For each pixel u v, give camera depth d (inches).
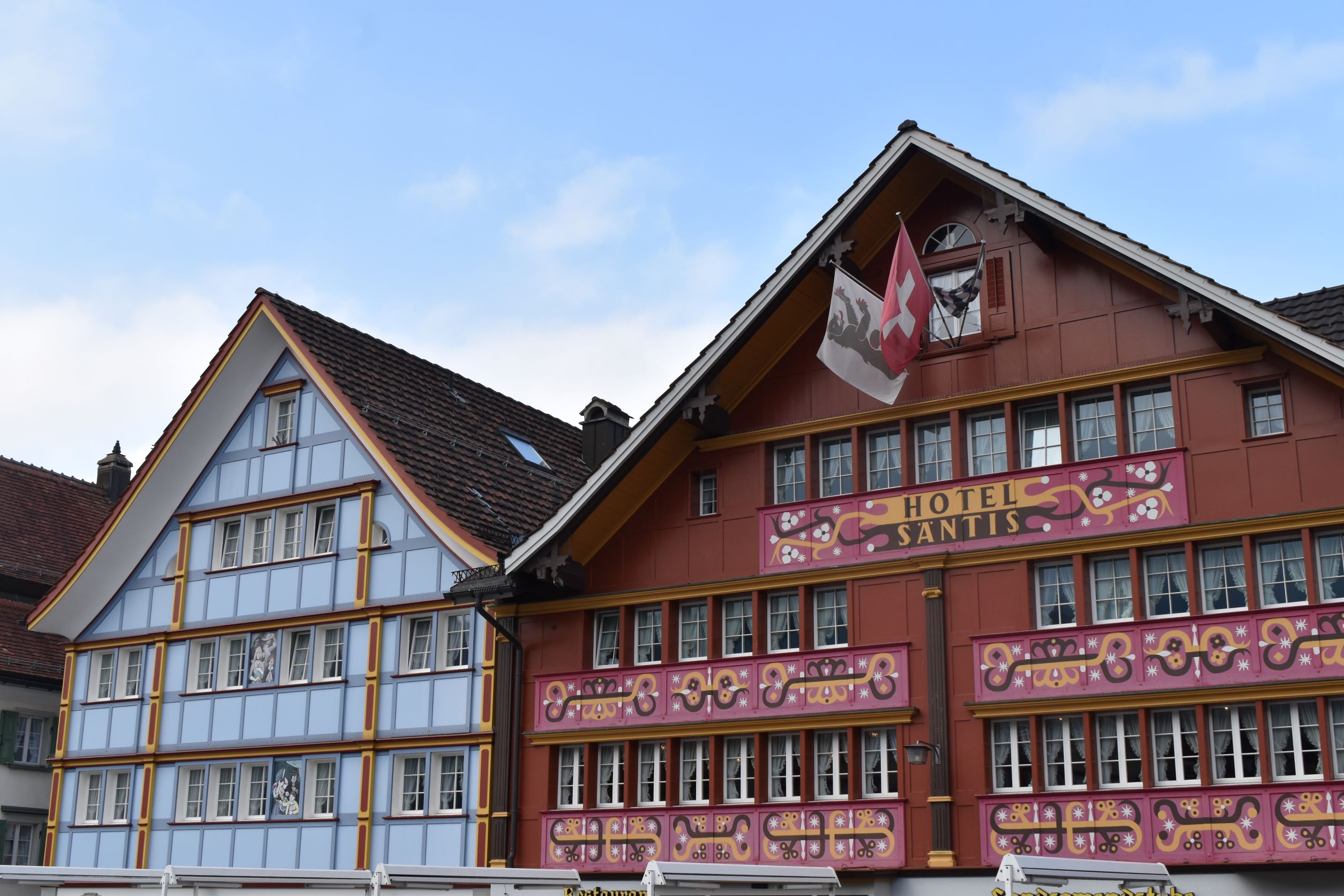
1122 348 865.5
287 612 1146.7
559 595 1021.2
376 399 1191.6
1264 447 811.4
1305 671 769.6
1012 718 849.5
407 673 1072.8
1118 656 821.2
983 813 837.2
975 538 882.1
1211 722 796.6
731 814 917.2
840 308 893.8
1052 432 886.4
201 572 1211.9
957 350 915.4
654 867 671.1
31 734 1332.4
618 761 980.6
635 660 992.9
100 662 1258.6
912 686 880.9
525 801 998.4
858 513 924.0
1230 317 810.8
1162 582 832.3
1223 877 763.4
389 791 1055.0
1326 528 786.8
